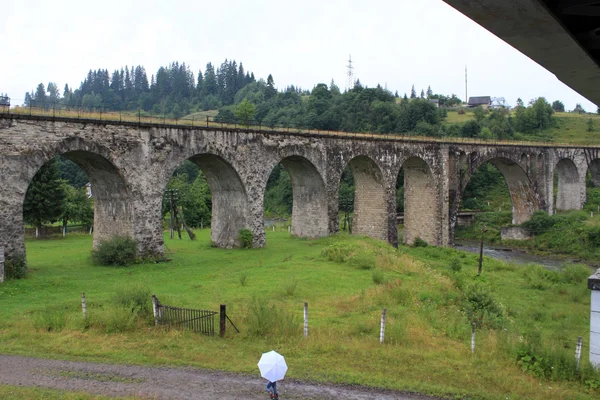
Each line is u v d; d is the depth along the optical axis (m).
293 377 13.16
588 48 9.34
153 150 29.36
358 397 12.20
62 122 25.55
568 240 52.03
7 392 11.80
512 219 61.88
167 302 19.16
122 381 12.69
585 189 67.31
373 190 44.28
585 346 19.17
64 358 13.99
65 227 46.47
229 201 35.88
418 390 12.62
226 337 15.82
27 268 25.42
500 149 54.31
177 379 12.89
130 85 160.50
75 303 19.44
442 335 17.42
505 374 13.80
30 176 24.53
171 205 45.34
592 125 99.69
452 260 39.81
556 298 29.28
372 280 25.55
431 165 47.06
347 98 91.38
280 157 36.19
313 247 35.91
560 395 12.68
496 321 19.81
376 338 16.22
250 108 70.62
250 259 31.05
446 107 132.75
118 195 29.20
